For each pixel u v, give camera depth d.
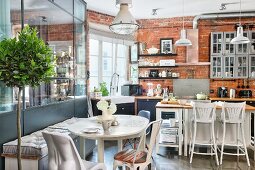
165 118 5.63
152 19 6.97
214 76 6.31
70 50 4.80
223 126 3.93
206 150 4.50
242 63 6.15
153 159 4.04
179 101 4.72
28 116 3.21
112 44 6.77
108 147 4.73
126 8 3.48
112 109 3.07
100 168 2.51
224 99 5.96
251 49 6.08
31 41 2.21
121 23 3.28
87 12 5.92
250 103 5.85
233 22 6.45
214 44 6.30
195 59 6.45
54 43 4.29
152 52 6.77
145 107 6.36
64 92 4.53
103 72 6.68
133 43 6.98
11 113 2.89
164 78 6.74
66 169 2.14
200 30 6.65
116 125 3.15
